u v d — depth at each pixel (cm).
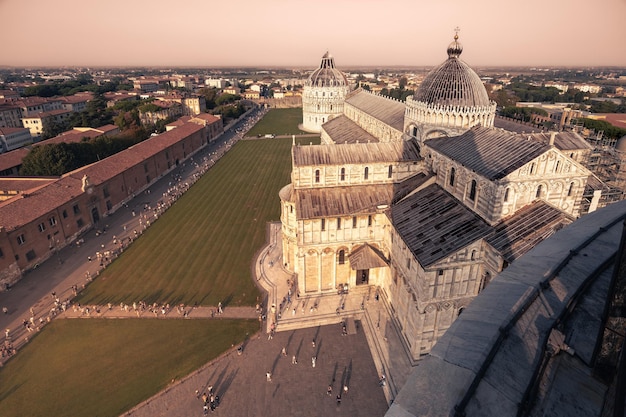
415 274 5134
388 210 6338
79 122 18512
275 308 6181
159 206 10556
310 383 4903
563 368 1007
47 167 11575
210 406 4584
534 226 4500
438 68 6925
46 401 4675
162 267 7531
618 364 895
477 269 4894
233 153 16312
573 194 4953
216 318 6112
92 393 4778
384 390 4794
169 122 19012
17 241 7219
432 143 6394
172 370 5112
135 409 4566
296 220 6356
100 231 9150
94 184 9494
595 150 9556
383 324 5956
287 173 13400
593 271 1292
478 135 5803
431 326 5116
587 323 1109
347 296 6644
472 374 939
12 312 6294
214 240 8606
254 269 7438
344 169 6812
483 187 4950
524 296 1181
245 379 4972
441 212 5631
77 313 6244
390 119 9769
